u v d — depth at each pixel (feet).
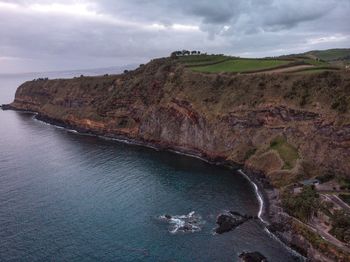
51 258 232.73
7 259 230.89
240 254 239.91
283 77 429.79
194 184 364.17
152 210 303.68
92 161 444.55
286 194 298.97
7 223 276.00
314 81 395.55
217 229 271.08
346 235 231.09
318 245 234.38
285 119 399.85
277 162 371.56
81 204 313.32
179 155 474.08
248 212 300.81
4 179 373.81
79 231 266.77
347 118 337.93
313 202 265.95
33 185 357.61
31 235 259.60
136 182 369.71
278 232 265.54
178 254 239.91
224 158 435.53
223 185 360.69
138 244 250.98
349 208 264.11
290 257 238.89
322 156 346.95
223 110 456.86
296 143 377.09
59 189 347.77
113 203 316.60
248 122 431.02
